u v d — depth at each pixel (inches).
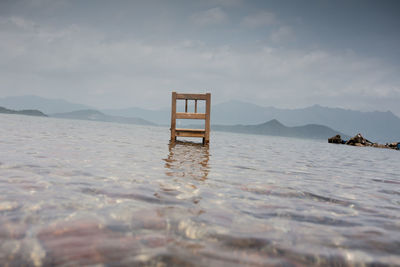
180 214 93.4
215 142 699.4
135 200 107.7
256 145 699.4
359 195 150.2
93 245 65.4
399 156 659.4
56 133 550.3
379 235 85.7
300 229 87.5
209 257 63.5
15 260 56.3
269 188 151.3
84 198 106.0
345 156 515.2
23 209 88.1
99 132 764.0
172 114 530.6
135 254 62.2
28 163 179.2
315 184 175.9
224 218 93.0
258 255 66.4
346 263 65.3
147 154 289.7
